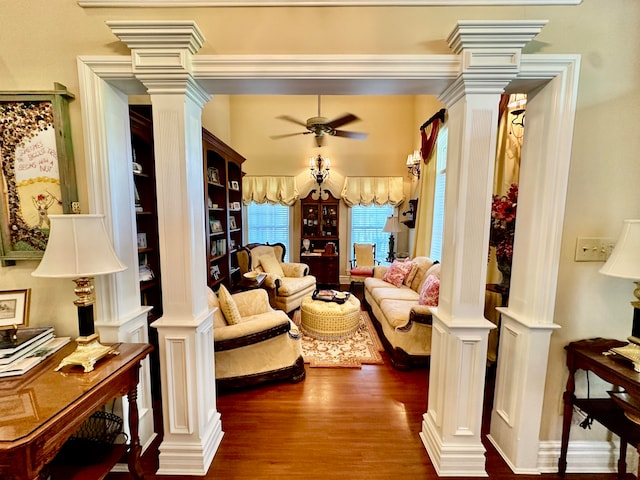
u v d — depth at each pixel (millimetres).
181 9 1526
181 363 1644
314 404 2289
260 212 6184
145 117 2332
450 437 1679
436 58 1506
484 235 1581
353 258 6168
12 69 1546
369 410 2219
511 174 2660
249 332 2365
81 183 1602
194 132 1640
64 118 1532
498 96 1507
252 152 5934
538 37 1523
